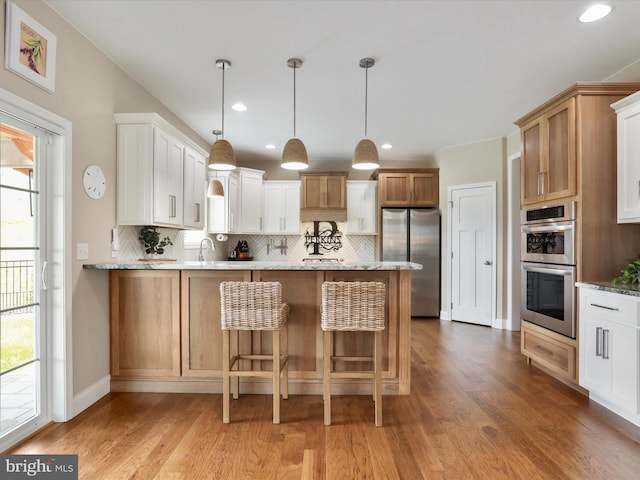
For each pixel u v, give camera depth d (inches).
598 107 107.6
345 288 91.3
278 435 86.3
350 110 157.5
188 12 91.4
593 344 102.0
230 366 97.8
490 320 199.5
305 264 108.7
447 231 219.0
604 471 72.8
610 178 107.7
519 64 117.2
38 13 85.4
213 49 108.9
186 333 111.1
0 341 79.6
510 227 192.5
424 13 91.3
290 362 110.7
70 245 94.8
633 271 99.7
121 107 120.3
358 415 96.5
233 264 112.7
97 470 72.7
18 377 84.3
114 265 104.1
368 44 105.6
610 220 107.6
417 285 223.0
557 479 70.3
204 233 203.6
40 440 83.8
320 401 105.7
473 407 101.1
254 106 152.9
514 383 118.6
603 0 86.3
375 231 238.2
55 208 92.4
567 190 111.8
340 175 233.9
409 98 144.6
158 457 77.2
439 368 132.8
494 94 140.4
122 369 112.3
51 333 92.3
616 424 91.7
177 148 136.7
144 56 113.0
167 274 111.1
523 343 137.7
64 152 93.0
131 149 117.2
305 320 110.2
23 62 80.3
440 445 82.0
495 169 198.2
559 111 115.4
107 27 98.0
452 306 216.2
